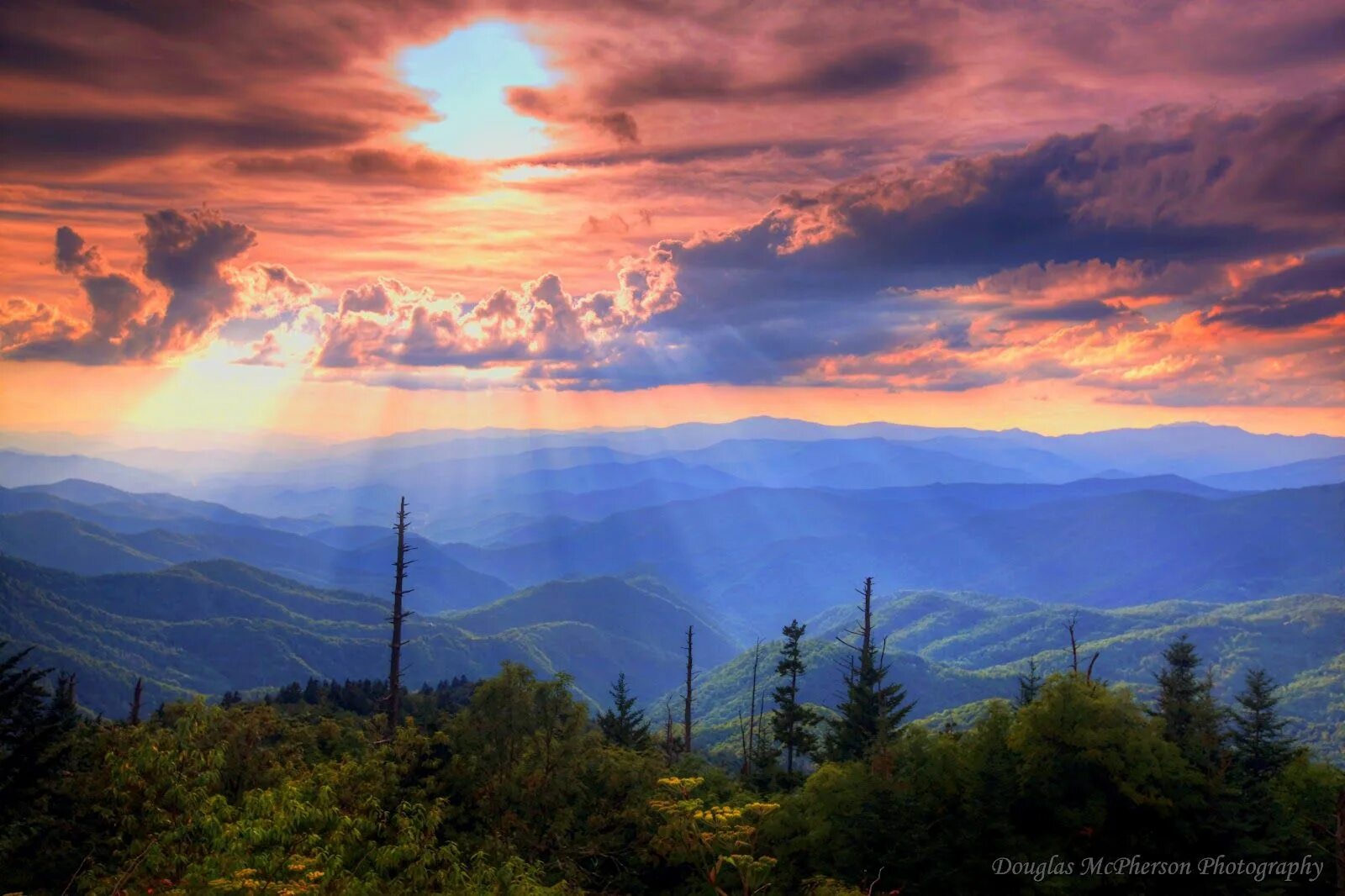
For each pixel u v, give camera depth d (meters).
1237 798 20.94
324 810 15.10
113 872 14.41
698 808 18.72
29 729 17.52
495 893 15.84
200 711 18.69
